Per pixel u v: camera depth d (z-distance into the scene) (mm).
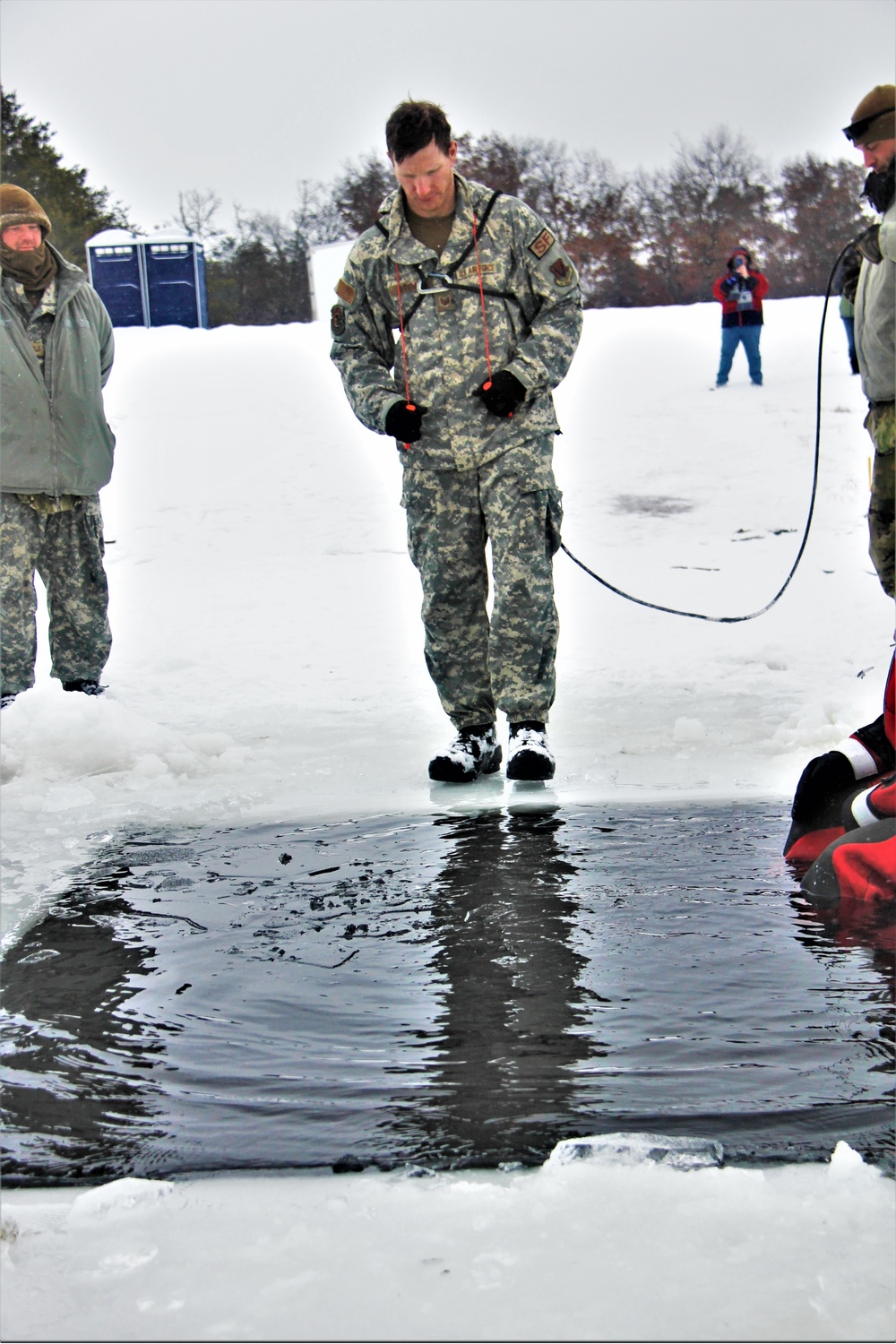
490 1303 1341
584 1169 1603
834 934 2545
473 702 4293
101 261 33469
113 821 3770
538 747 4086
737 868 3041
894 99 5016
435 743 4898
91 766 4430
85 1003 2291
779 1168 1612
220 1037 2107
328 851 3344
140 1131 1772
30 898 2984
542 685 4188
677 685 5836
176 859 3318
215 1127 1777
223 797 4047
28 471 5492
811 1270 1383
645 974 2340
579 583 9469
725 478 13727
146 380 20781
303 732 5191
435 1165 1647
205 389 19938
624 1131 1717
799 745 4516
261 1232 1496
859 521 11656
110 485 14672
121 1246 1475
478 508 4254
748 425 16156
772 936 2537
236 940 2635
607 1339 1275
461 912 2764
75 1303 1366
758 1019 2109
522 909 2770
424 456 4234
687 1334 1279
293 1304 1351
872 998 2191
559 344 4145
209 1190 1604
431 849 3316
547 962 2420
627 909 2736
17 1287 1399
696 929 2594
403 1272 1400
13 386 5422
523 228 4156
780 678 5906
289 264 45188
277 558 11070
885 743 3023
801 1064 1922
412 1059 1991
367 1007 2225
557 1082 1880
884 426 5312
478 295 4160
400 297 4195
